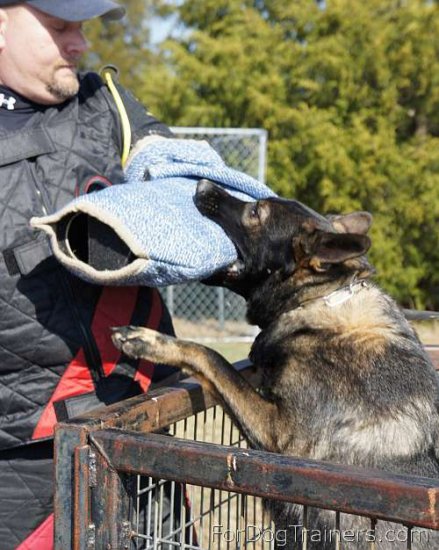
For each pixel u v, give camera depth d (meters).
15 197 1.58
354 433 1.62
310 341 1.73
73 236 1.61
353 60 7.46
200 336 6.25
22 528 1.62
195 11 8.29
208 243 1.55
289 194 7.25
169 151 1.77
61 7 1.59
